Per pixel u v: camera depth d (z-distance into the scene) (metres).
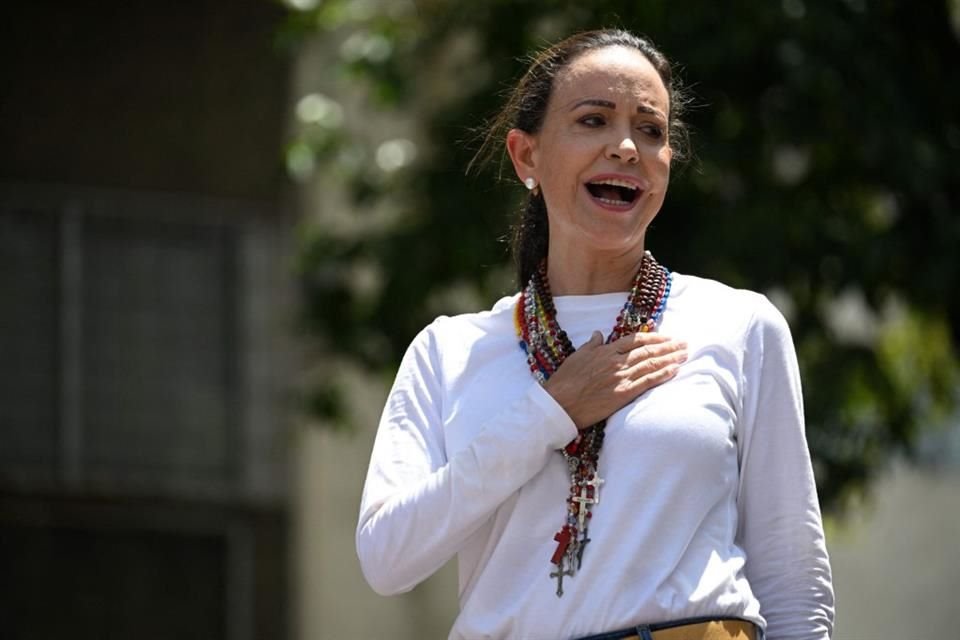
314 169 28.16
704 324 9.62
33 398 29.94
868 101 23.14
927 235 23.75
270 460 31.06
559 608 9.06
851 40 23.30
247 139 31.25
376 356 26.34
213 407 30.84
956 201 23.94
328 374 28.14
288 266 30.97
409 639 31.53
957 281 23.53
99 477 30.22
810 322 24.06
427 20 26.47
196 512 30.67
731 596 9.11
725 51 22.95
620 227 9.77
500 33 24.95
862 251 23.42
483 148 11.32
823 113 23.33
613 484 9.19
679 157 11.26
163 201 30.75
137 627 30.25
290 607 30.92
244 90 31.25
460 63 27.08
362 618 31.25
